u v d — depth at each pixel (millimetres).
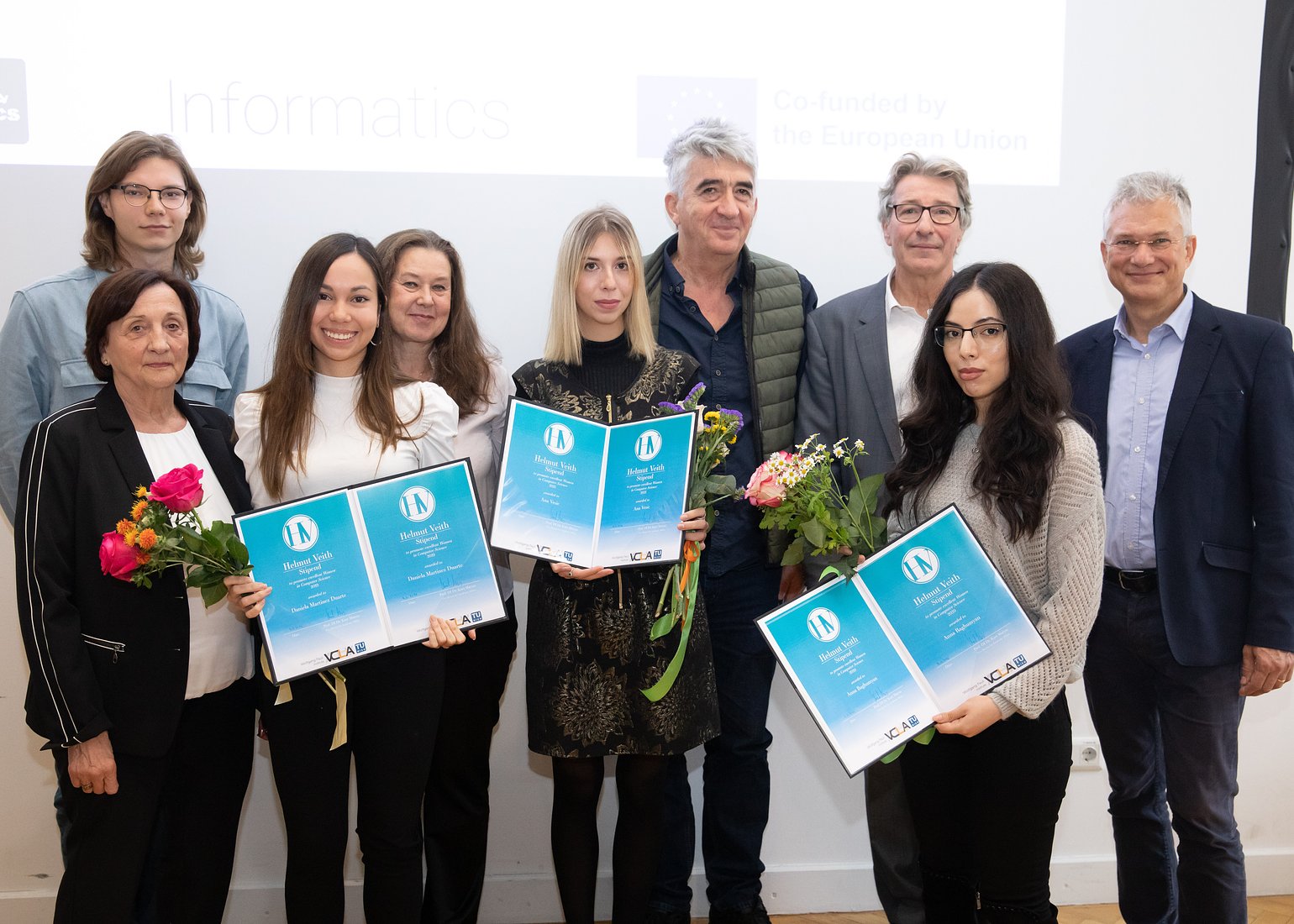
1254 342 2057
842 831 2809
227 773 1888
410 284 2098
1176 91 2719
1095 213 2738
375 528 1822
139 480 1767
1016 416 1689
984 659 1683
